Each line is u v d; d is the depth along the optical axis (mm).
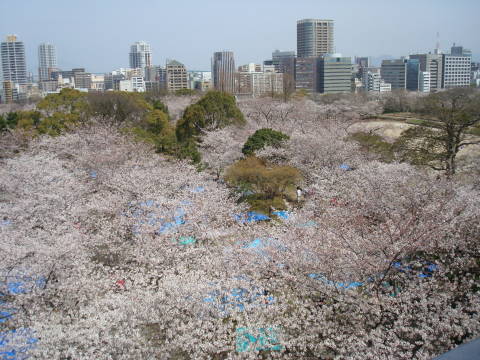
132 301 12250
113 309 12453
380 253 13953
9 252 15078
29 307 13461
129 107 45062
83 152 31734
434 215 15875
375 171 24062
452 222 15688
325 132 35719
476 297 12500
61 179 25391
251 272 14680
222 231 19156
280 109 50000
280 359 11734
